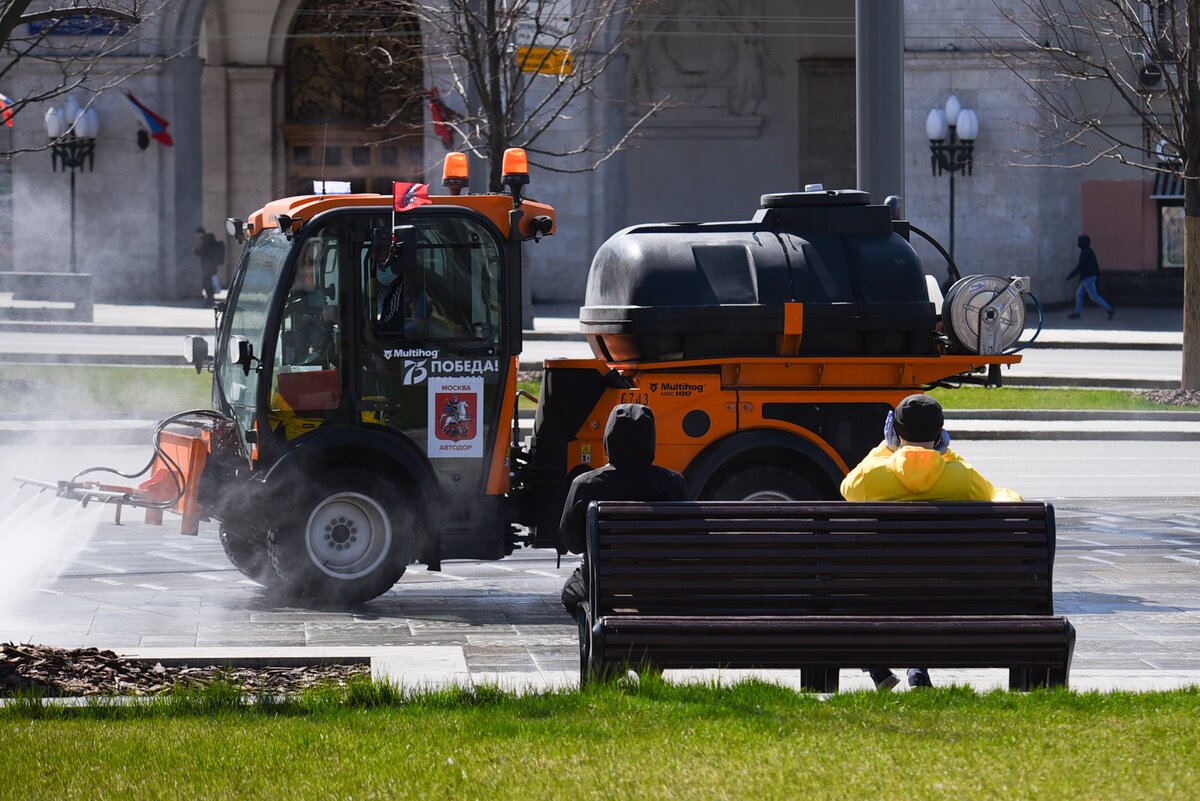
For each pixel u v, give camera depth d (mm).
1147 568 29969
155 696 17375
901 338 26391
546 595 27562
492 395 26156
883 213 26781
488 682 18422
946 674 20562
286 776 13883
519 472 27078
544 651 22641
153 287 106562
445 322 26016
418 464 25844
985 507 17375
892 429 20094
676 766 14008
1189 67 61250
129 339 78500
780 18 118562
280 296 25469
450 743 15047
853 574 17219
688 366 26141
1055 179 103562
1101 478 44812
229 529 27375
